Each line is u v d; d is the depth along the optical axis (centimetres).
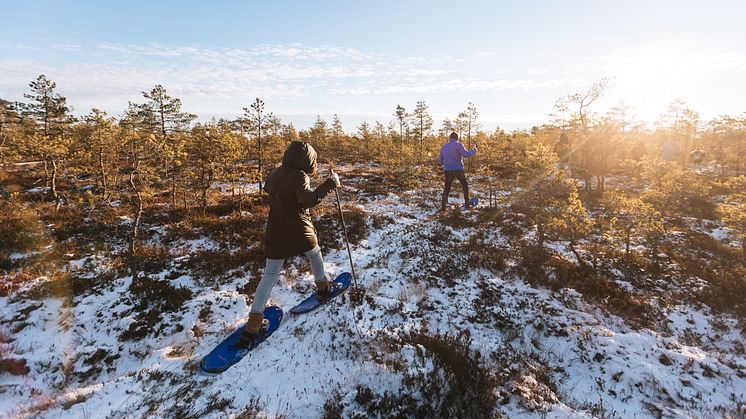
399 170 2417
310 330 482
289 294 633
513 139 3838
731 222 1091
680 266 948
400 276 772
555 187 1025
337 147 4641
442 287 734
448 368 403
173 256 915
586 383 490
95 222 1262
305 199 387
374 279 735
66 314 560
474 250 970
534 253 959
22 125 2905
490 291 720
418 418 340
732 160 2841
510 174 2620
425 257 898
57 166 1631
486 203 1639
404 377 388
